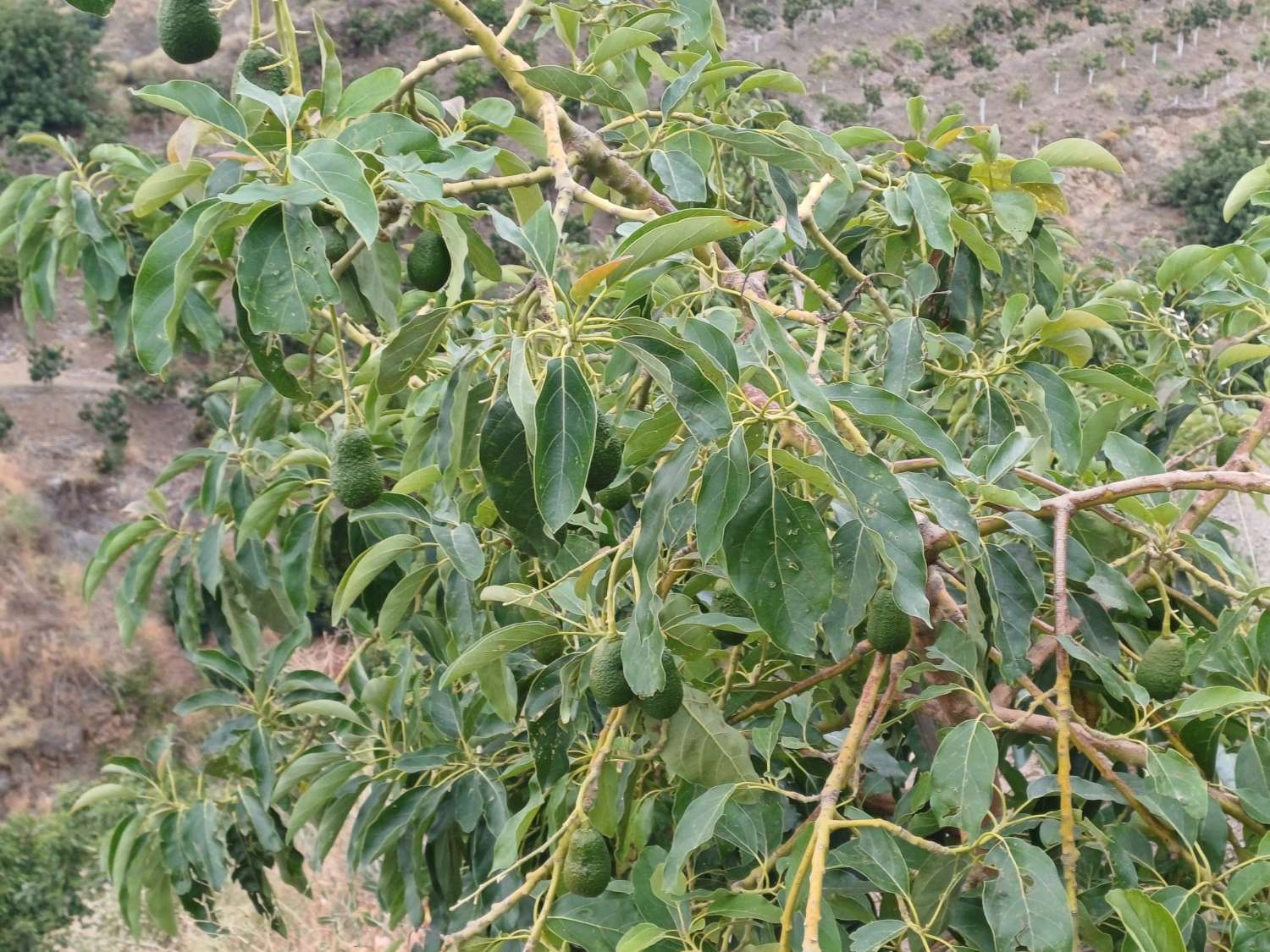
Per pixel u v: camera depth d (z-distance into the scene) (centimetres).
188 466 308
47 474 1473
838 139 284
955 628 192
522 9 219
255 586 301
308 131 183
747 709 208
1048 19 2605
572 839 165
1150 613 196
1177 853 172
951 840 223
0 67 2069
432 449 234
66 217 292
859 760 181
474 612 232
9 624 1212
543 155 232
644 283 159
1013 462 190
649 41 221
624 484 209
